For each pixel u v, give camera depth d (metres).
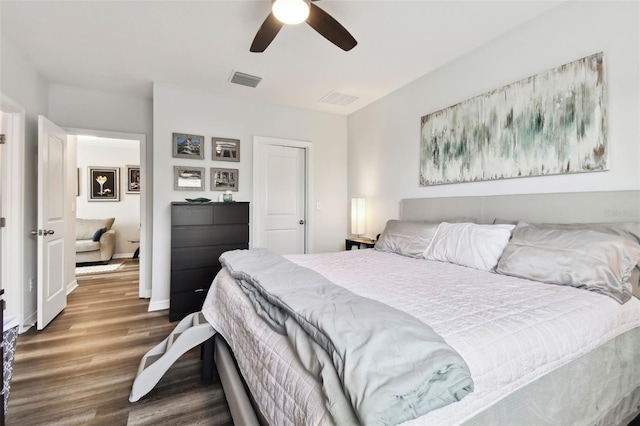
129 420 1.52
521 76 2.19
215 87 3.33
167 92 3.24
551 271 1.55
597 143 1.79
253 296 1.35
